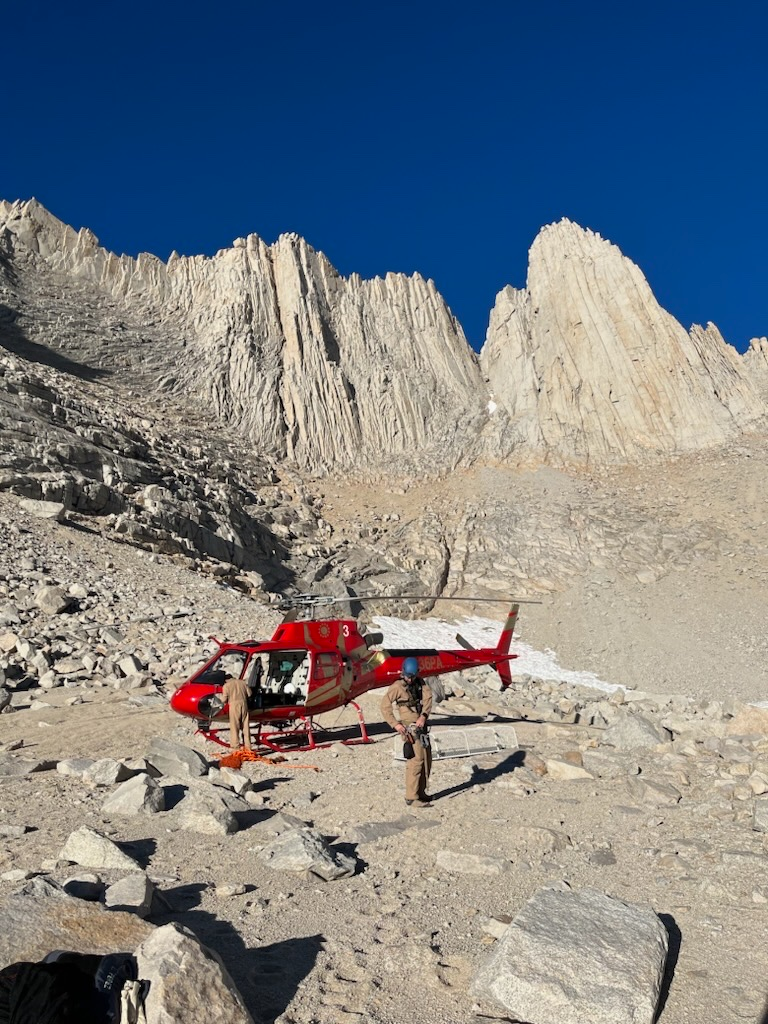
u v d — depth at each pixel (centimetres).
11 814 643
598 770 872
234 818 625
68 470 3528
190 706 1000
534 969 347
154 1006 288
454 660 1255
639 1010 327
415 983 365
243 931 420
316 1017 332
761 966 375
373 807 717
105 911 370
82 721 1162
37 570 2308
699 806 678
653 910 433
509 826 640
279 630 1067
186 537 3906
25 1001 288
